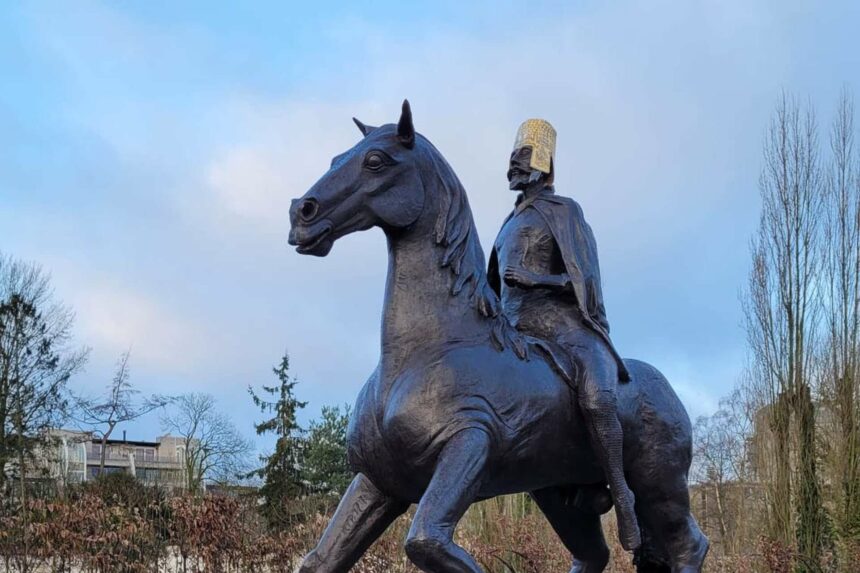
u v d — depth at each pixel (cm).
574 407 313
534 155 344
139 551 840
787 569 1184
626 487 307
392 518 304
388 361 293
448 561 261
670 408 346
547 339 328
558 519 362
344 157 292
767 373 1797
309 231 279
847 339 1767
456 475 272
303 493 2488
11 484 1534
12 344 1928
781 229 1833
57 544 823
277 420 2638
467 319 298
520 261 336
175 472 2378
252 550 812
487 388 288
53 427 2022
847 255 1819
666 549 352
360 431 293
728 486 2330
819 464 1783
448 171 306
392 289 298
